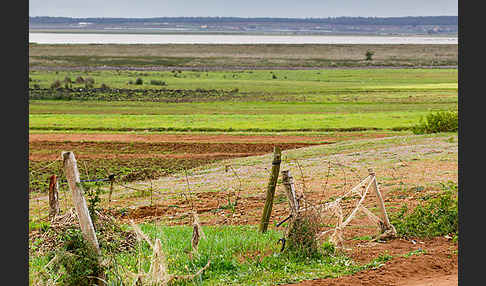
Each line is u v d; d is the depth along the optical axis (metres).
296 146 53.41
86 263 11.95
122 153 50.31
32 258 14.73
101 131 64.56
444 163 32.22
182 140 57.34
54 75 171.50
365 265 14.27
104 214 16.34
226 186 30.86
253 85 145.75
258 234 17.80
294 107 93.00
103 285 12.07
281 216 22.75
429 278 13.27
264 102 103.56
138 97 112.88
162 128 66.25
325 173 32.03
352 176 30.44
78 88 128.88
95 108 92.62
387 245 16.53
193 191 30.03
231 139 57.78
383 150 39.69
